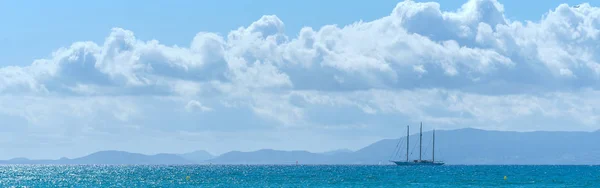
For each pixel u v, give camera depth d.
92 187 195.62
